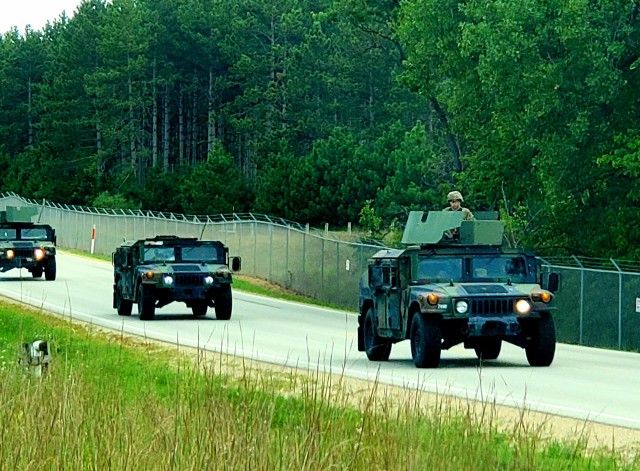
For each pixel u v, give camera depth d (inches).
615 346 2883.9
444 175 6879.9
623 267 3791.8
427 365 1836.9
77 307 3410.4
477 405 1352.1
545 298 1849.2
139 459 805.2
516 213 4335.6
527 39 3695.9
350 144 6702.8
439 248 1895.9
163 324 2878.9
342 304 4126.5
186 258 3080.7
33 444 841.5
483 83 3914.9
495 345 2007.9
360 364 1927.9
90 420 910.4
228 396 983.6
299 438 846.5
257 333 2684.5
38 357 1252.5
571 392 1563.7
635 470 945.5
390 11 6471.5
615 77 3651.6
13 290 3966.5
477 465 848.9
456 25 4729.3
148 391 1227.9
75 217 7480.3
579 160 3858.3
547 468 898.1
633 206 3912.4
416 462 805.2
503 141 4146.2
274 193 6653.5
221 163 7495.1
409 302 1868.8
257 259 5019.7
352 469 810.8
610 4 3698.3
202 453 802.2
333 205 6486.2
